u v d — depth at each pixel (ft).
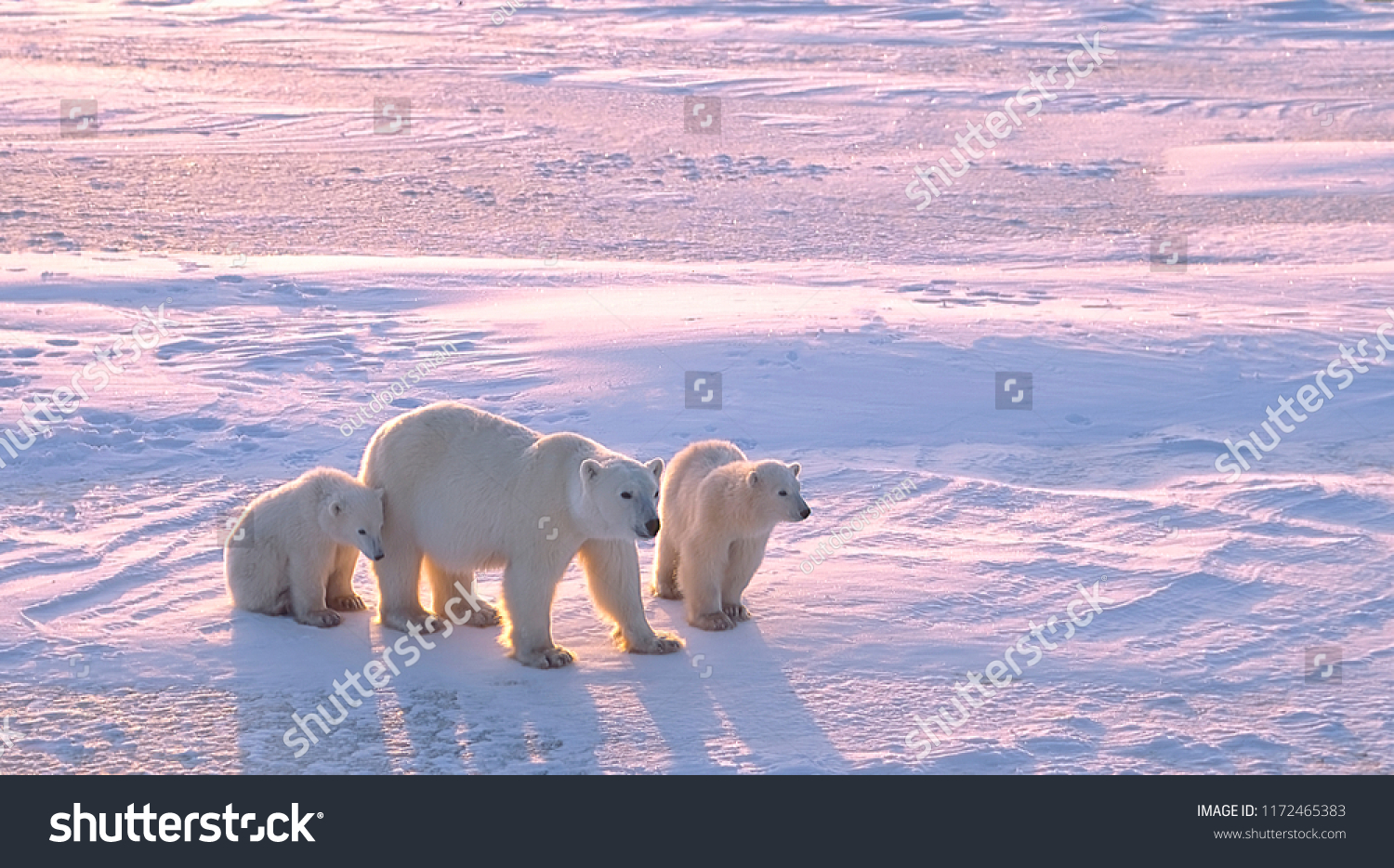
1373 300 86.12
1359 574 41.83
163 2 307.58
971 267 97.09
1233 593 40.47
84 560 41.55
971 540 45.14
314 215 109.70
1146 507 48.16
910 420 59.82
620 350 68.03
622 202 120.67
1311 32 277.23
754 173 137.69
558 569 34.99
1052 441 57.72
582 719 32.24
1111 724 32.35
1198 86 206.59
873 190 130.62
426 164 136.15
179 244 95.66
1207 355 70.28
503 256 96.37
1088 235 111.34
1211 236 110.93
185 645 35.86
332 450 53.88
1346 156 148.25
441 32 263.90
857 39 260.83
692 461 39.78
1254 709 33.19
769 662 35.81
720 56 232.53
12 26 250.16
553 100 182.50
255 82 191.01
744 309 77.15
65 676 33.86
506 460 35.35
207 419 57.21
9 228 97.96
